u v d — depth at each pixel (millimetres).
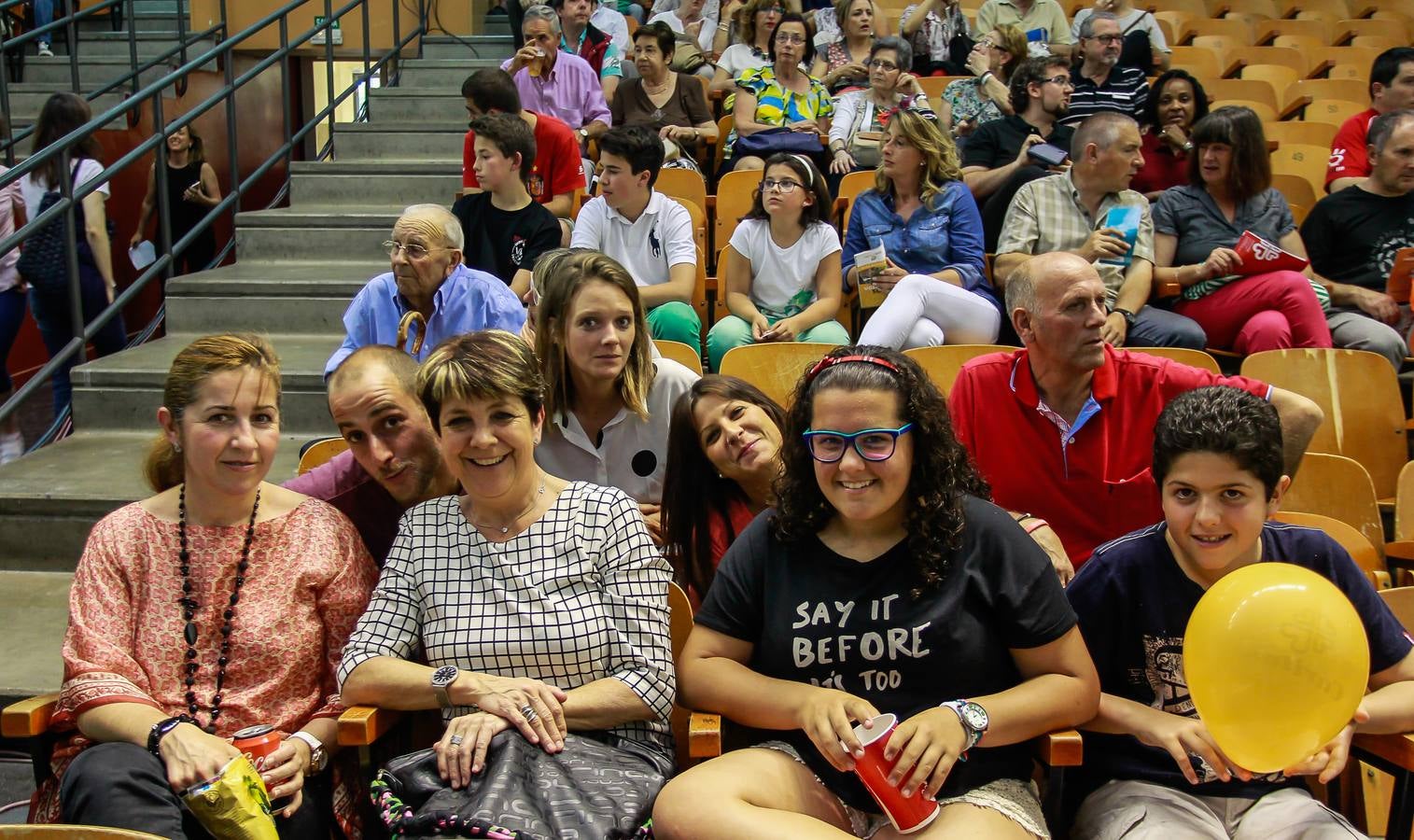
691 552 2395
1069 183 3883
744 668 1962
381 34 7551
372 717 1896
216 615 2055
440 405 2029
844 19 6391
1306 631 1598
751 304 3984
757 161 5246
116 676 1953
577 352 2471
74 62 6273
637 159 3975
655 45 5699
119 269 6812
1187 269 3748
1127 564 1983
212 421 2031
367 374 2227
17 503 3277
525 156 4059
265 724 1994
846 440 1857
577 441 2592
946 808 1798
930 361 3273
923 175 4055
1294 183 4848
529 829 1698
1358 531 2570
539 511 2105
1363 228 4012
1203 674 1688
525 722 1868
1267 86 6629
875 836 1801
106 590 2045
